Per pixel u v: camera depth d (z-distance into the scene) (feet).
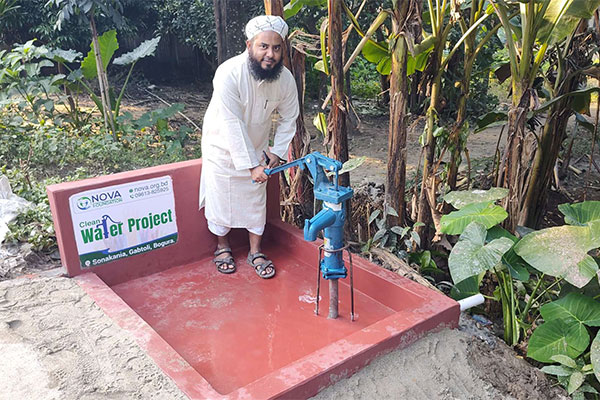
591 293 11.03
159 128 26.43
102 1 23.63
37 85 24.93
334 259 10.34
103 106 24.94
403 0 12.37
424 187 14.17
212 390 7.80
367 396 8.51
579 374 9.56
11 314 9.60
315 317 10.94
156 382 8.04
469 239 10.80
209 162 11.97
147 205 11.98
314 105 38.40
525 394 9.53
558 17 12.00
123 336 9.08
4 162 19.74
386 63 14.89
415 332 9.68
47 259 12.59
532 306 12.50
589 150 27.43
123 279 12.05
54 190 10.63
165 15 42.50
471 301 11.10
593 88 13.14
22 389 7.82
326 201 9.87
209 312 11.09
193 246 13.00
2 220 13.09
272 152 12.17
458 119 14.52
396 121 13.10
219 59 24.17
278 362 9.58
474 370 9.64
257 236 12.87
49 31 36.50
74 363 8.39
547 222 19.26
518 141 12.43
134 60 26.58
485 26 22.98
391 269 12.79
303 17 30.37
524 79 12.30
